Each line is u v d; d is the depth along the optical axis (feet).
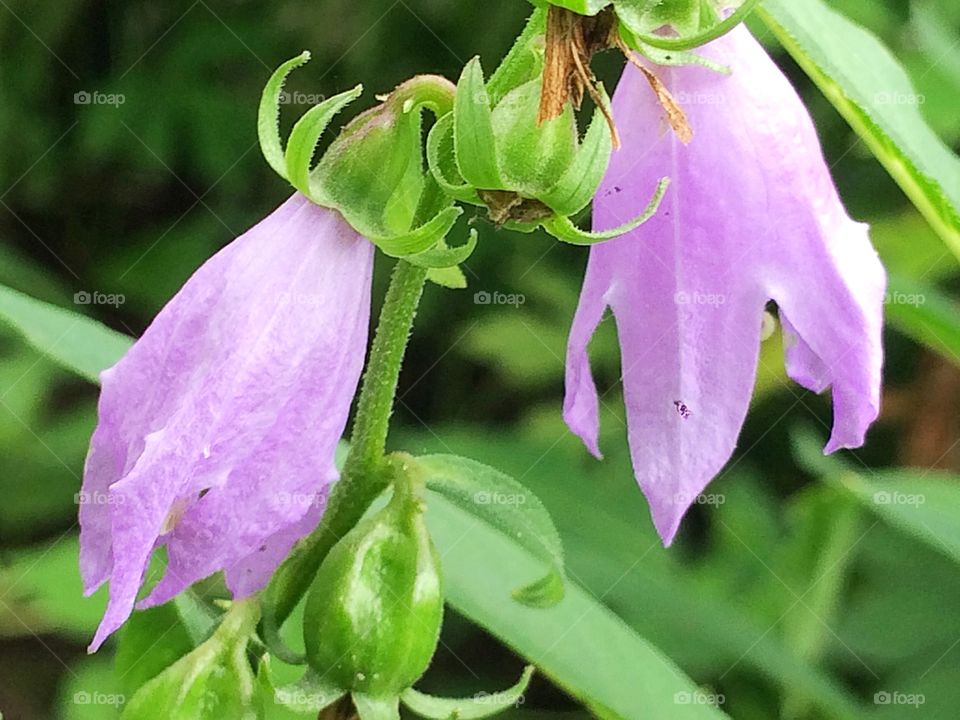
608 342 1.12
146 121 1.15
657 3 0.48
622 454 1.05
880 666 0.88
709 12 0.49
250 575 0.52
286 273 0.50
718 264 0.51
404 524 0.51
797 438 0.93
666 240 0.51
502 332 1.16
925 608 0.89
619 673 0.61
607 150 0.47
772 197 0.51
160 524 0.49
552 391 1.20
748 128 0.51
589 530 0.98
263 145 0.50
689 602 0.86
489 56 1.10
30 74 1.16
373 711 0.51
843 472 0.84
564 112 0.47
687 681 0.62
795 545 0.90
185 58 1.15
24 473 1.07
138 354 0.50
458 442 1.07
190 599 0.57
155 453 0.49
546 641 0.61
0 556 0.88
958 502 0.71
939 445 1.09
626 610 0.87
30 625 0.83
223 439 0.49
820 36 0.54
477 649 1.00
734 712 0.85
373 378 0.53
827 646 0.89
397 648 0.51
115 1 1.15
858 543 0.91
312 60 1.13
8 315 0.62
